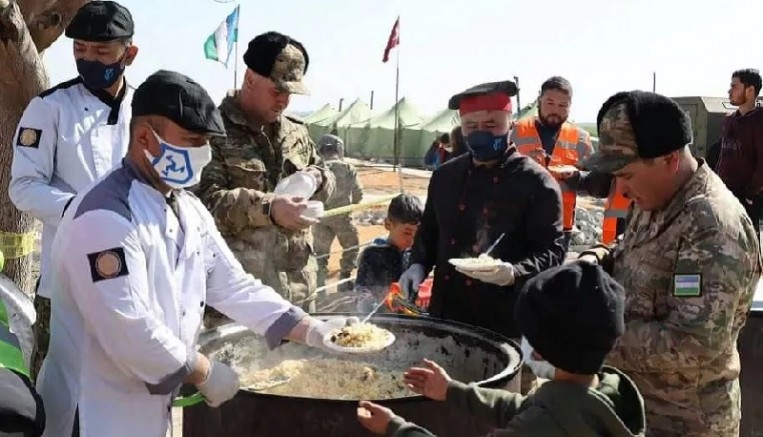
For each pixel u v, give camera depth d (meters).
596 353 1.83
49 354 2.23
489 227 3.39
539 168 3.38
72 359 2.15
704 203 2.24
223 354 2.93
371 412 2.18
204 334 2.90
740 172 7.41
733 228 2.21
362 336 2.50
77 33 3.12
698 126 15.40
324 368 3.06
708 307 2.17
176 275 2.19
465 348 3.00
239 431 2.35
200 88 2.12
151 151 2.10
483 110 3.29
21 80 4.00
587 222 11.63
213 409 2.43
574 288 1.82
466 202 3.45
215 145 3.47
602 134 2.34
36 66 4.01
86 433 2.11
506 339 2.85
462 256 3.46
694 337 2.18
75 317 2.14
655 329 2.27
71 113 3.18
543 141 5.47
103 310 2.00
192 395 2.44
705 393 2.32
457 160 3.57
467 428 2.40
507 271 3.09
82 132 3.18
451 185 3.51
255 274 3.51
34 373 3.21
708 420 2.31
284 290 3.63
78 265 2.00
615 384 1.94
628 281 2.41
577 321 1.80
